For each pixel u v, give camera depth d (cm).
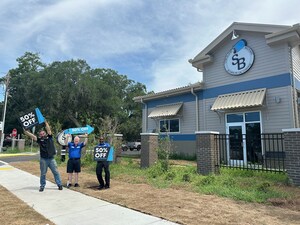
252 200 654
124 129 4112
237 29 1534
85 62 3656
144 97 2175
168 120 2017
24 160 1933
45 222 521
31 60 5175
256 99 1379
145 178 1007
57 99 3269
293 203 629
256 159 1369
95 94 3400
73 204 658
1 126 3181
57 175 851
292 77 1348
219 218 524
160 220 521
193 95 1842
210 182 857
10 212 588
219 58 1666
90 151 1435
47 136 862
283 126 1323
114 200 687
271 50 1409
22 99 4762
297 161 823
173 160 1744
